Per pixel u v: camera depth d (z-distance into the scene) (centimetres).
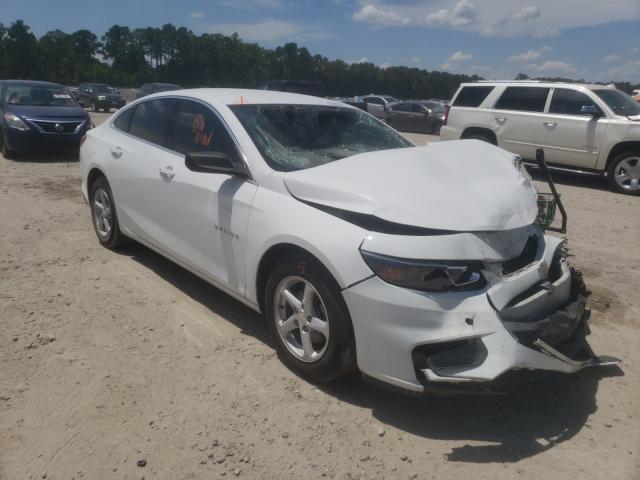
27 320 389
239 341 376
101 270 487
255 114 396
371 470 262
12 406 298
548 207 370
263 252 334
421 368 278
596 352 381
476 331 269
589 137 1007
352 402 313
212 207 375
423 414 306
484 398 323
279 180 338
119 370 335
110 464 260
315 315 317
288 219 319
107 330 382
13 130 1048
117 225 511
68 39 9719
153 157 443
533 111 1091
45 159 1109
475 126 1175
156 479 252
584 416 309
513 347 270
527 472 264
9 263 493
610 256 593
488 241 290
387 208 292
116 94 3166
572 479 261
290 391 321
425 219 287
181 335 380
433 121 2423
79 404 302
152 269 495
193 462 263
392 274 278
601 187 1045
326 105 445
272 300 339
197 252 400
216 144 391
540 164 383
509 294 284
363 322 285
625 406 320
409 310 273
